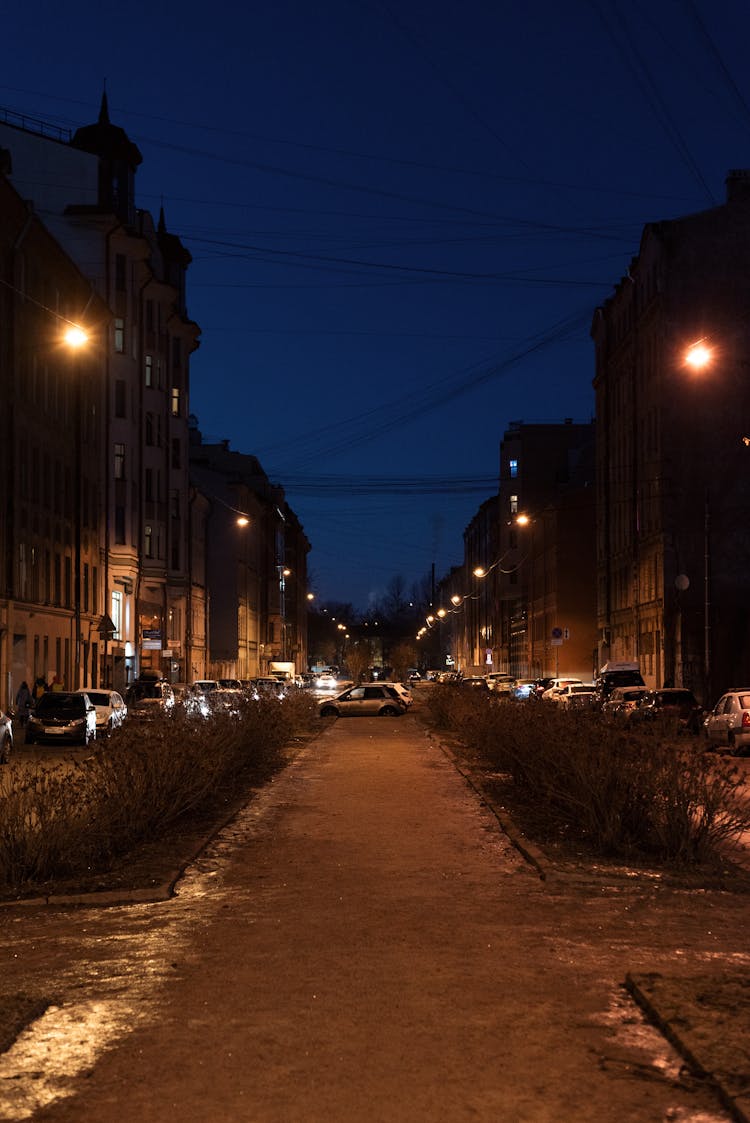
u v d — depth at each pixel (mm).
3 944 8758
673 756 13211
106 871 11719
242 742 22047
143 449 66750
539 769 17016
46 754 30625
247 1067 5875
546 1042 6215
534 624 93375
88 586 57719
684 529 53438
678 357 53812
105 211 61594
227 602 91312
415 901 10102
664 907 9852
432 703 43688
